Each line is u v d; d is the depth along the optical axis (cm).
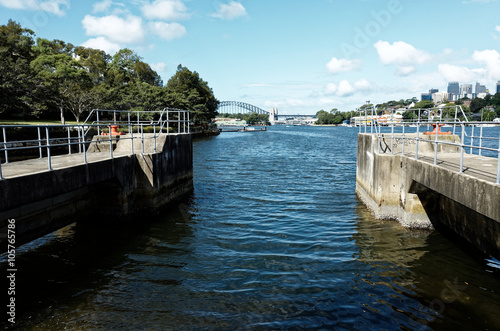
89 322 718
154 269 970
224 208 1611
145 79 9769
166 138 1579
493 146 4778
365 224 1329
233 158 3881
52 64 5075
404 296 815
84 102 5122
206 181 2345
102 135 1678
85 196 1184
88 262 1014
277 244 1149
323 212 1524
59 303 792
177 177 1745
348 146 6025
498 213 660
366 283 877
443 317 726
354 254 1057
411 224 1237
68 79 4947
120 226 1302
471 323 705
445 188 898
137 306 780
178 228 1312
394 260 1010
